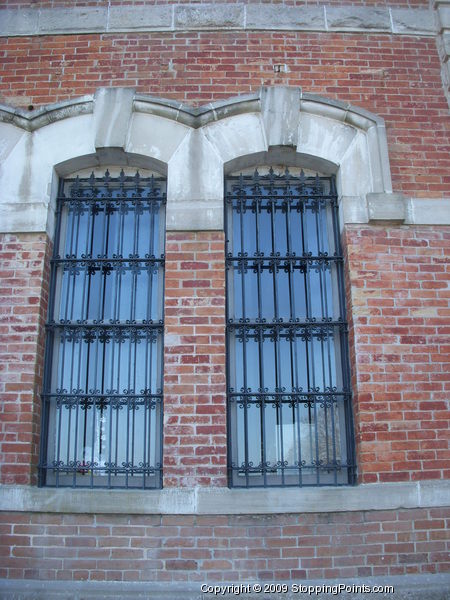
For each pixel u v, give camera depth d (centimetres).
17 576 421
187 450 439
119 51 541
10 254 479
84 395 465
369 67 545
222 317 465
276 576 422
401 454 446
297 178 518
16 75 534
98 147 498
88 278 496
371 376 459
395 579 424
